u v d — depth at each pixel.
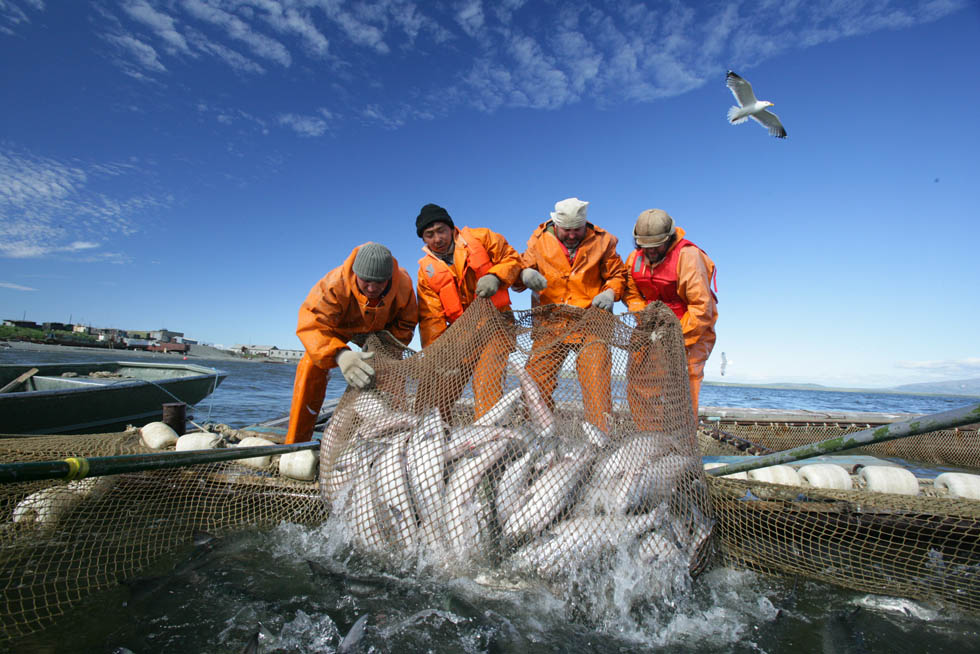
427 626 2.78
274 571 3.38
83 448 4.74
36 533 3.72
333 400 13.04
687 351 4.90
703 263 4.87
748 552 3.74
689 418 3.88
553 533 3.16
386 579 3.21
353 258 4.49
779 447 10.25
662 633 2.83
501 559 3.17
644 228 4.73
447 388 4.08
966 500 4.36
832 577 3.52
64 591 3.04
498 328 4.17
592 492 3.29
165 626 2.72
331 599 3.03
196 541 3.82
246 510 4.40
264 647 2.57
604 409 3.90
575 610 2.96
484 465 3.31
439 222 4.84
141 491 4.36
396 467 3.48
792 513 3.88
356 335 4.97
